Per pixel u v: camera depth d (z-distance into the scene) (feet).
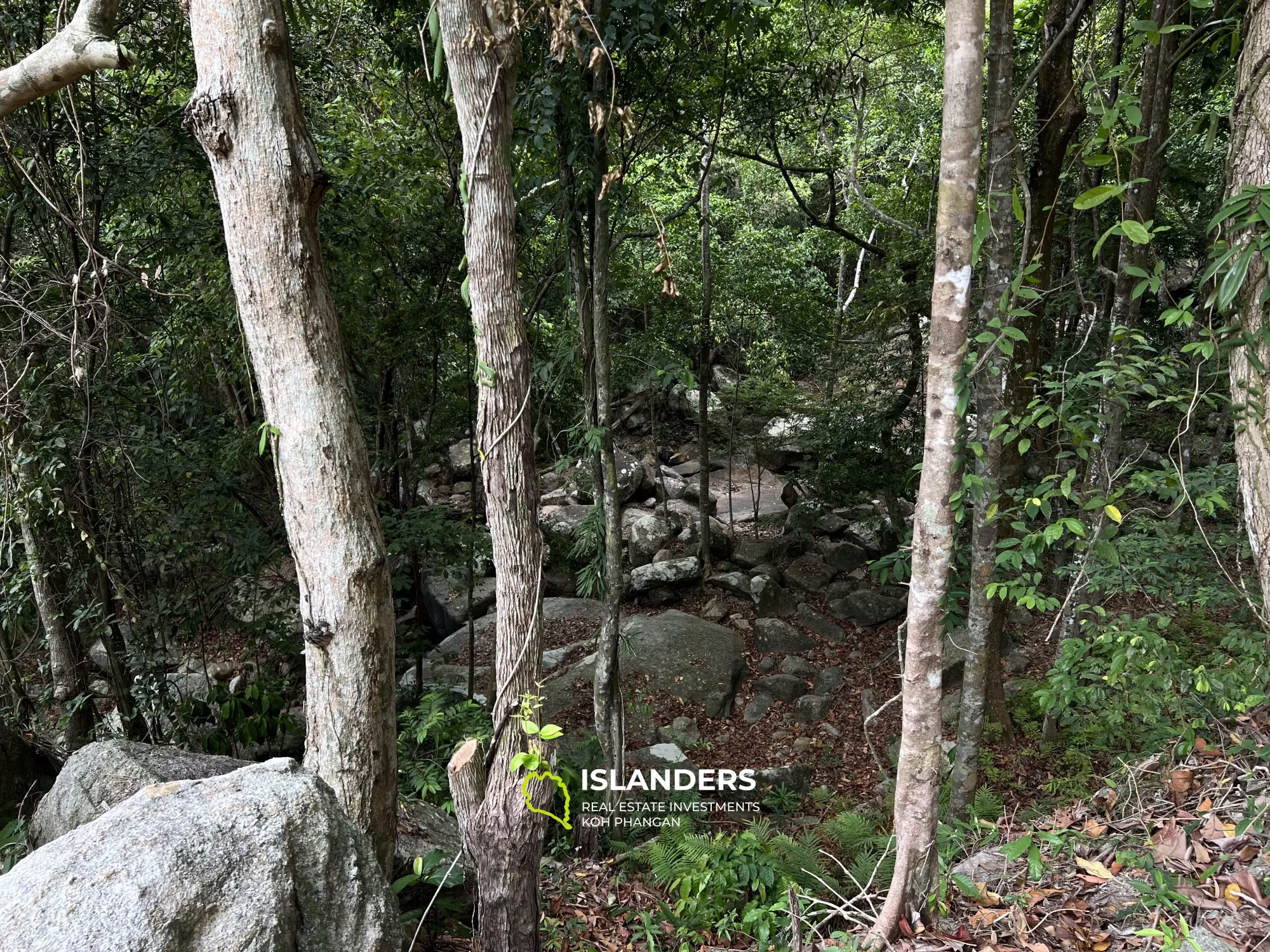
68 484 18.01
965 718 15.75
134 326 18.52
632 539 34.45
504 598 9.57
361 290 22.76
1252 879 8.84
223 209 9.77
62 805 12.02
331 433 10.03
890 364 32.14
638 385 36.81
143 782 11.82
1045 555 28.60
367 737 10.35
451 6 8.54
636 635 28.43
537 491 9.66
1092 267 26.61
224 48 9.30
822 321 33.73
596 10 15.35
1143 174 18.26
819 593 32.14
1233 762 10.96
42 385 16.85
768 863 12.87
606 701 17.89
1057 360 25.52
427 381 26.96
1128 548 15.51
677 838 14.93
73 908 6.60
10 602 17.54
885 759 22.72
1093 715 17.58
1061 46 19.40
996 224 15.47
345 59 25.36
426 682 26.40
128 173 17.29
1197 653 18.71
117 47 9.84
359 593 10.21
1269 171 8.27
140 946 6.45
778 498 40.70
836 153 33.88
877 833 16.49
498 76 8.76
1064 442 11.69
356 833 8.28
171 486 19.86
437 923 11.71
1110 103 20.84
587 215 17.38
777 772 22.00
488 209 8.96
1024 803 17.88
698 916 12.07
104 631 18.57
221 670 26.04
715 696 26.21
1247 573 17.65
